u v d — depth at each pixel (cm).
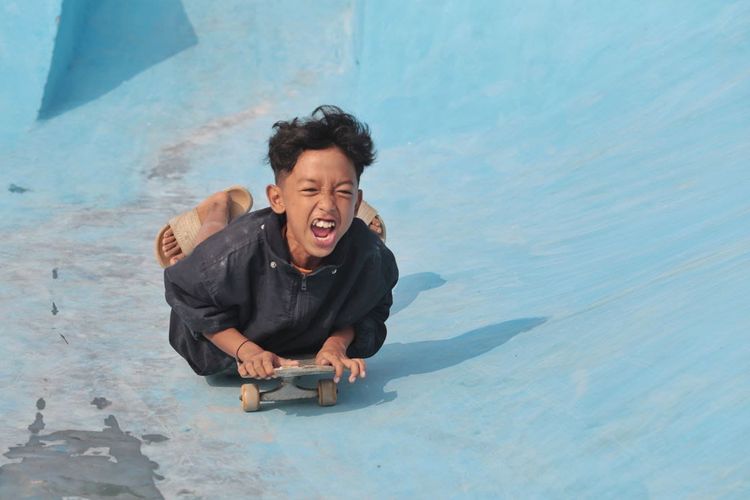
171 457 668
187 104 1845
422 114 1677
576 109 1524
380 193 1451
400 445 671
